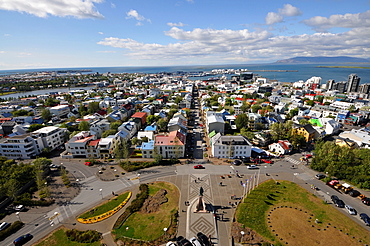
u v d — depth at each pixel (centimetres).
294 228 7150
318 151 11731
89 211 8044
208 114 19712
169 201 8588
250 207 8194
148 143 13188
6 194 8494
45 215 7912
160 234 6925
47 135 13675
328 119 17950
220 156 12669
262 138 14325
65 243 6650
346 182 9838
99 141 13088
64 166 11775
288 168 11331
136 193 9200
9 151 12669
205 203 8425
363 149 11606
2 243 6669
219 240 6675
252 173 10819
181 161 12212
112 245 6550
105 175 10769
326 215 7756
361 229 7100
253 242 6600
